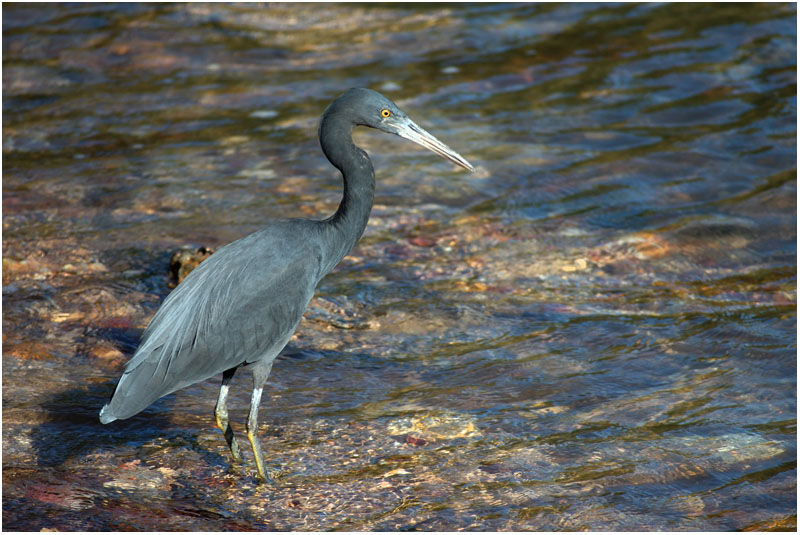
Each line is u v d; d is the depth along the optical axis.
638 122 17.28
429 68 19.75
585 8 22.53
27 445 8.73
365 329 11.23
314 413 9.47
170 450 8.80
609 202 14.60
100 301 11.66
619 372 10.21
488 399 9.71
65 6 22.92
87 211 14.34
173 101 18.56
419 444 8.90
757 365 10.26
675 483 8.23
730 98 17.89
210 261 8.91
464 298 11.93
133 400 8.05
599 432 9.07
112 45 20.97
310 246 9.10
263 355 8.69
